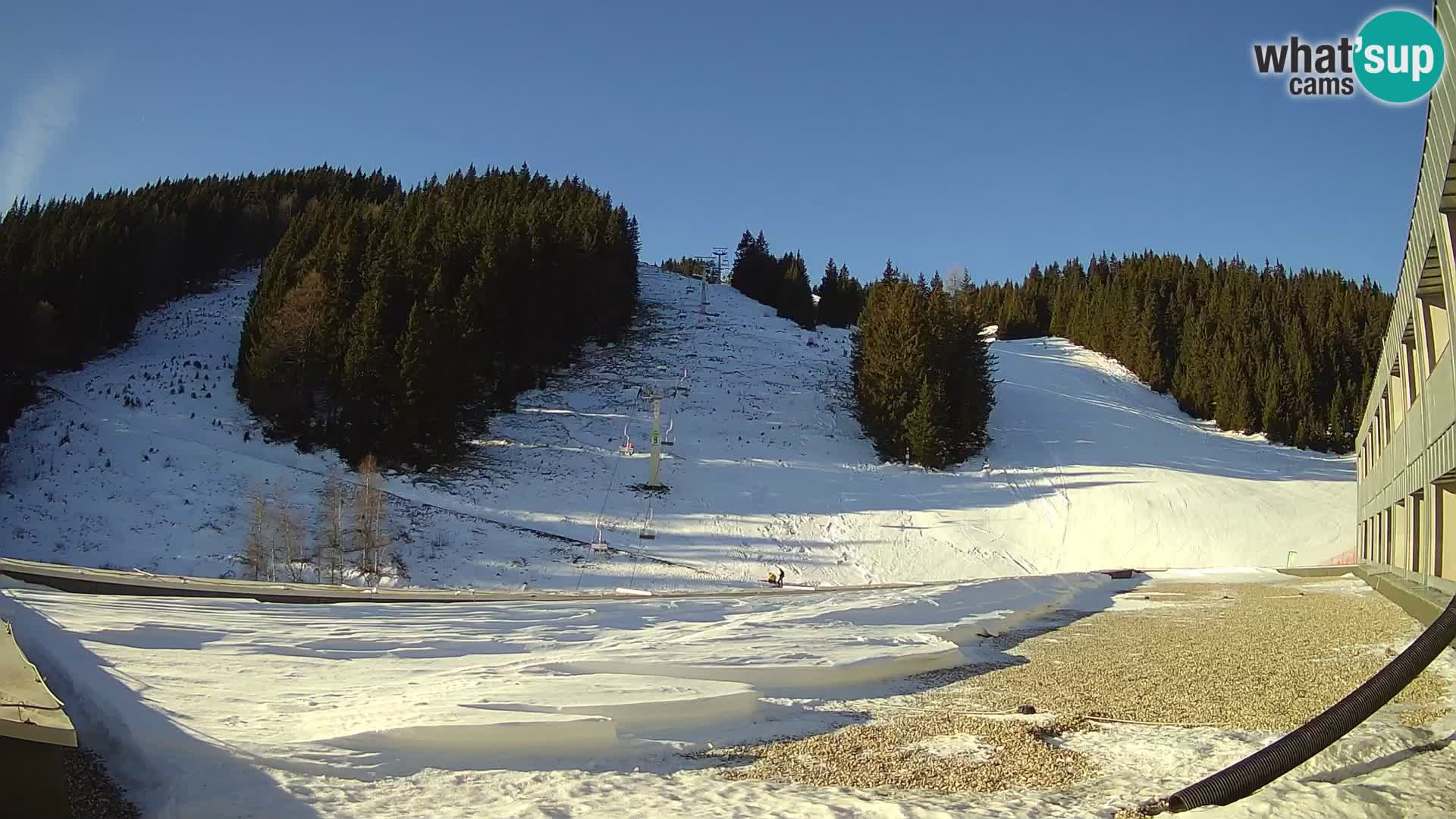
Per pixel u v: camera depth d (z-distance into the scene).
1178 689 12.48
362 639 14.25
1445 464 17.38
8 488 38.44
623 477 48.34
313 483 41.88
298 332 48.66
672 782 7.99
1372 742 8.13
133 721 7.71
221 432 46.94
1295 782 7.14
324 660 12.55
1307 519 47.09
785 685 12.68
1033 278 125.31
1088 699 12.04
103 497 38.06
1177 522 46.47
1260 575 35.47
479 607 20.30
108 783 6.80
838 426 59.25
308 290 52.06
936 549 43.22
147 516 36.75
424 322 46.50
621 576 36.25
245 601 18.91
